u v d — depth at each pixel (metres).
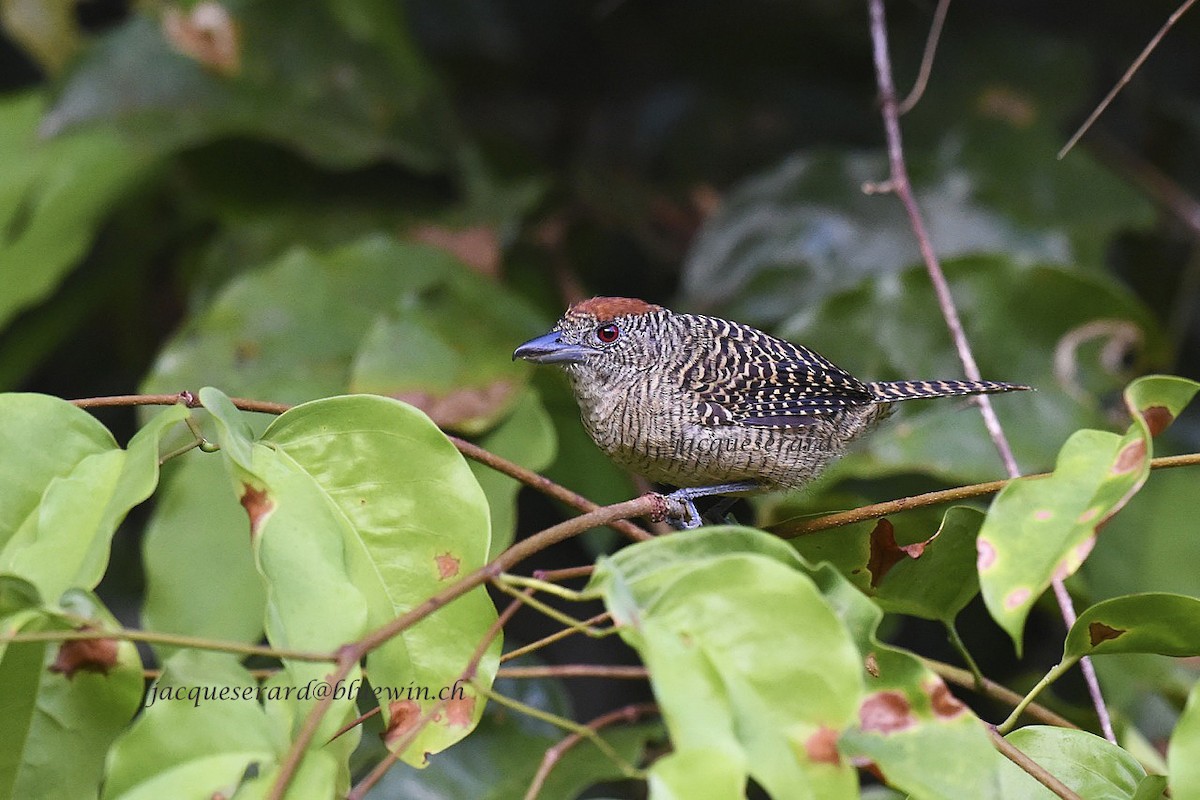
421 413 5.11
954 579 6.11
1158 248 12.73
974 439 9.77
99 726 4.79
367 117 11.71
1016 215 11.56
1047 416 9.86
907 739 4.40
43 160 11.59
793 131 13.53
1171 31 13.45
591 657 11.74
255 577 7.58
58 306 12.11
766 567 4.27
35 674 4.70
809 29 13.33
